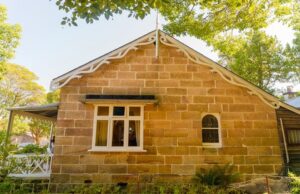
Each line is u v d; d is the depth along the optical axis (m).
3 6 22.84
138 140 10.41
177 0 11.23
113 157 10.05
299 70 26.27
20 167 10.42
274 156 10.30
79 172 9.80
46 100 35.75
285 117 12.62
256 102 10.92
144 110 10.63
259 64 25.94
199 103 10.82
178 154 10.20
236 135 10.52
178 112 10.67
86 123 10.34
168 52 11.43
